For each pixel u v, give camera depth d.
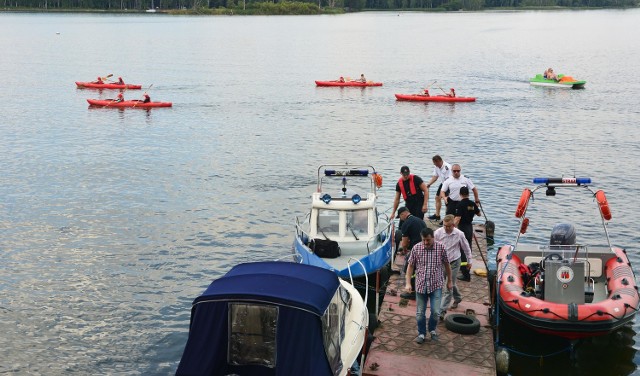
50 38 153.50
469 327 15.82
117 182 34.06
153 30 183.88
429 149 41.84
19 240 25.61
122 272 22.61
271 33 174.12
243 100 64.31
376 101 64.06
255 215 28.77
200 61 105.12
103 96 67.25
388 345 15.40
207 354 12.85
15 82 78.38
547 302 16.28
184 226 27.31
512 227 27.19
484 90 72.00
